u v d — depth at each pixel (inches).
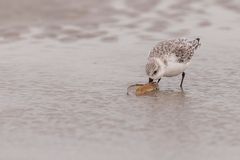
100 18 935.0
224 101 573.0
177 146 462.6
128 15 951.0
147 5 1006.4
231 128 500.4
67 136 486.0
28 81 645.9
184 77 655.8
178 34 858.8
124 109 552.1
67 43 820.0
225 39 835.4
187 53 615.8
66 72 681.6
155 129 500.1
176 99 582.9
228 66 696.4
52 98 586.6
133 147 461.4
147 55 756.0
